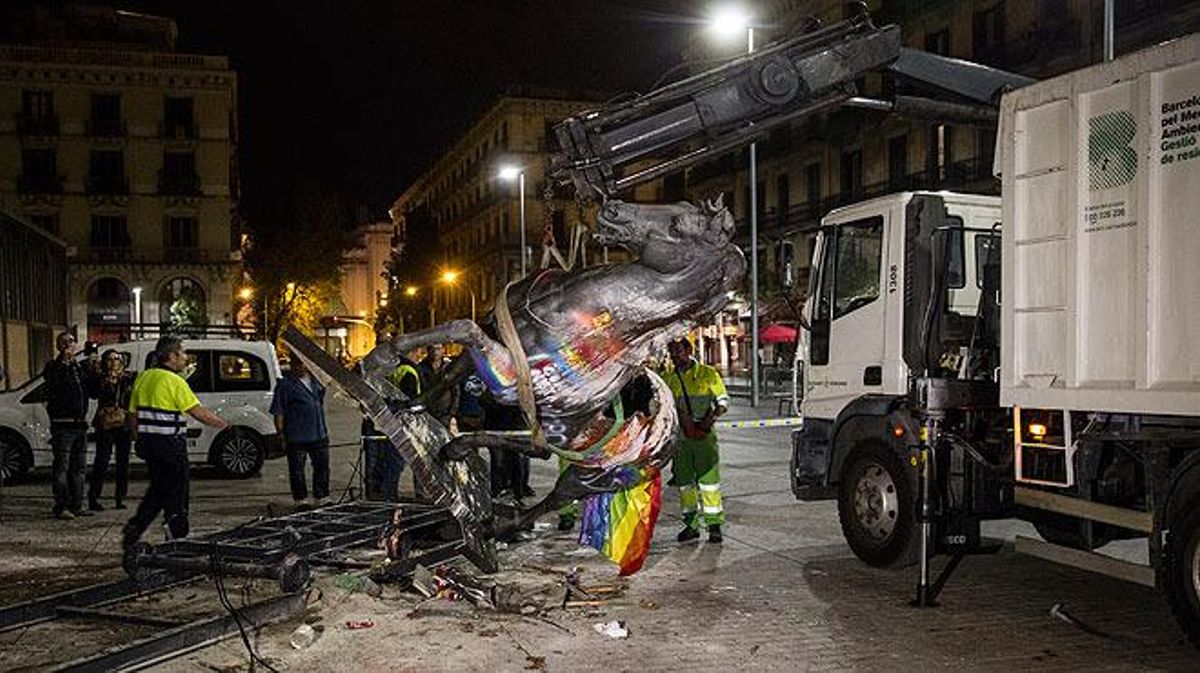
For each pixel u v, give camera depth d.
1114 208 6.56
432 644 6.52
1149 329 6.28
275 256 65.12
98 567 8.95
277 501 12.91
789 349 36.56
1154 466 6.38
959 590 7.86
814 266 9.55
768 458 16.97
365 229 122.75
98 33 61.28
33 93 56.72
